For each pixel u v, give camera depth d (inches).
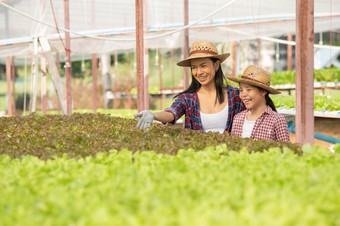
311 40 170.4
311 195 86.5
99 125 245.1
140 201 81.3
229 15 534.3
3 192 91.7
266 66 1107.9
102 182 99.5
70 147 170.2
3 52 562.6
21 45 558.9
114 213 77.0
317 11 522.9
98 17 565.3
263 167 112.4
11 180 103.0
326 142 361.7
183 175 101.2
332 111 369.7
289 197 85.2
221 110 237.3
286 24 542.3
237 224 67.3
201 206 75.2
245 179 98.8
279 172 106.0
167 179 98.5
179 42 559.2
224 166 113.3
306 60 170.7
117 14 565.6
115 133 210.2
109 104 1008.2
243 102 230.2
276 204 76.3
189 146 163.0
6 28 538.0
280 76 597.0
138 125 187.0
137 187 91.1
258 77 215.2
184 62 241.8
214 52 230.4
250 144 166.7
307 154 139.1
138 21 243.4
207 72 230.1
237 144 166.7
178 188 92.2
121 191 90.7
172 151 152.6
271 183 98.2
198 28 544.4
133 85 1200.8
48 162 125.5
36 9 531.2
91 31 565.6
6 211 79.0
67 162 124.3
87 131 221.5
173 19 550.0
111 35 566.6
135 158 129.9
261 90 217.8
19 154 151.6
